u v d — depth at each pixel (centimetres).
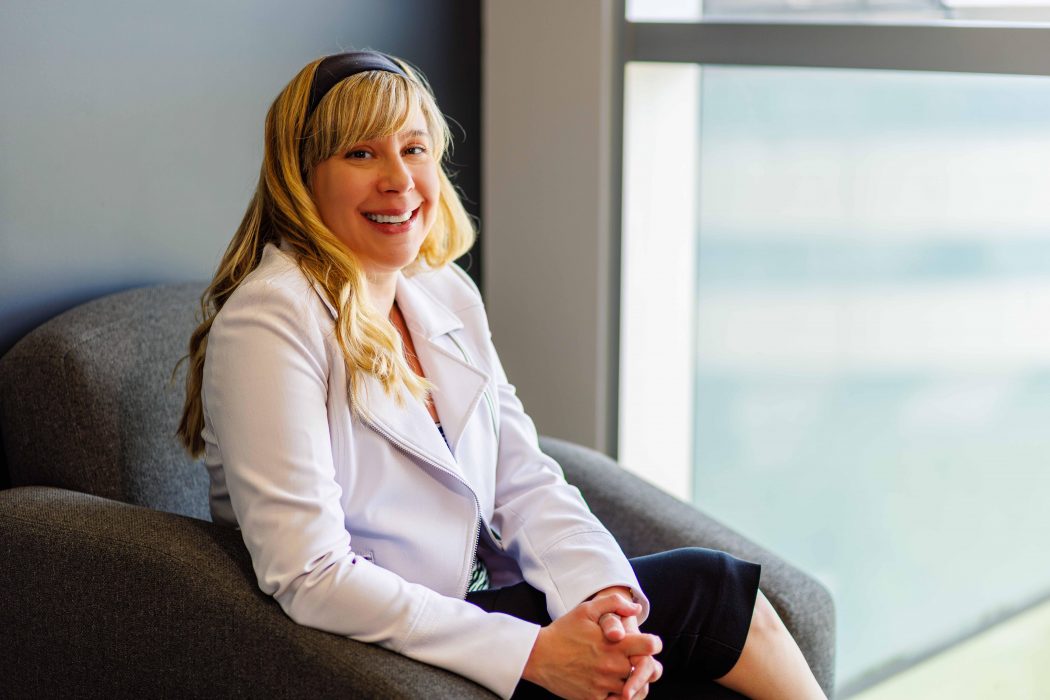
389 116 132
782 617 148
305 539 121
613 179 227
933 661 258
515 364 241
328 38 203
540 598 142
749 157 255
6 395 149
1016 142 224
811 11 213
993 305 234
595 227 225
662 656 138
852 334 253
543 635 126
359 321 132
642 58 220
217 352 126
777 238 256
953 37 180
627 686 121
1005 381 236
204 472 165
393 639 121
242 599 123
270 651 121
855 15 206
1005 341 234
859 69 192
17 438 150
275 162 136
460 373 148
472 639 123
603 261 227
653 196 233
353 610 120
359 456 132
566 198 227
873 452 256
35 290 166
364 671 117
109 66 170
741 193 258
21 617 135
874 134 241
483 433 150
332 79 133
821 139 247
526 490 153
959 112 230
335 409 130
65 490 142
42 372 147
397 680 116
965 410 243
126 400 152
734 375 269
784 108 249
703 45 211
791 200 253
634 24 221
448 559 136
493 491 151
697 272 268
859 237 247
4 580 135
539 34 223
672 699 135
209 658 125
